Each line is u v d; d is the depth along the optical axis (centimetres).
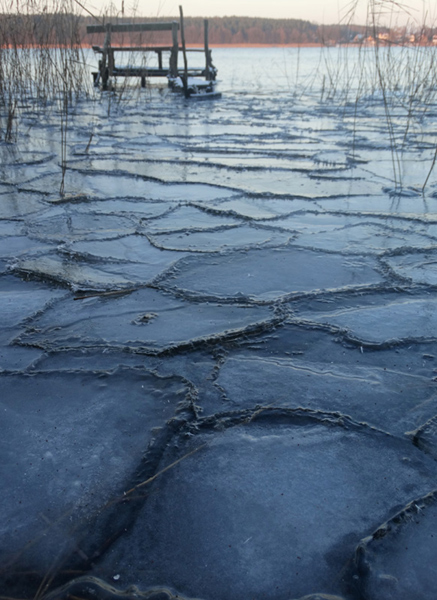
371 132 687
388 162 504
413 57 927
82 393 165
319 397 162
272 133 682
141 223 330
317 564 111
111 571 110
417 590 105
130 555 113
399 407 158
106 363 180
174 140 631
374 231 313
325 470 135
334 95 1165
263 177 448
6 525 120
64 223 330
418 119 812
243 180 437
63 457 140
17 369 177
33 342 193
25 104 915
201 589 106
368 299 226
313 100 1125
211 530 119
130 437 147
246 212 349
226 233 311
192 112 923
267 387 167
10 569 110
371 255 275
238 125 762
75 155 538
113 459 139
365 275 251
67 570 110
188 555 113
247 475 133
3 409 158
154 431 149
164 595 105
